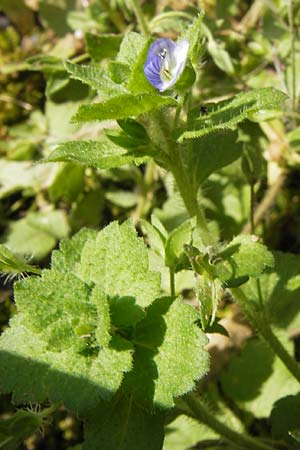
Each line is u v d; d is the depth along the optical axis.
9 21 0.40
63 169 0.34
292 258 0.28
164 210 0.31
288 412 0.26
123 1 0.35
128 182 0.35
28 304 0.23
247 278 0.24
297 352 0.30
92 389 0.23
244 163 0.29
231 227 0.31
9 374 0.23
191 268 0.24
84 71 0.24
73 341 0.23
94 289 0.23
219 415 0.29
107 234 0.24
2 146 0.36
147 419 0.24
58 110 0.35
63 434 0.31
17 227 0.34
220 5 0.35
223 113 0.24
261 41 0.33
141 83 0.23
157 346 0.23
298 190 0.34
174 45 0.23
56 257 0.25
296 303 0.28
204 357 0.23
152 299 0.23
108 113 0.23
